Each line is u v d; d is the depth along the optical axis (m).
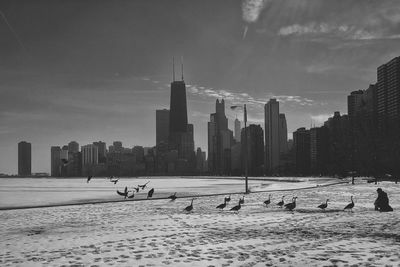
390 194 52.22
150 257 14.18
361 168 187.38
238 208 31.64
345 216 26.86
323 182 127.31
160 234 19.64
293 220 24.95
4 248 16.52
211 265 12.88
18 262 13.55
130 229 21.70
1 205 48.88
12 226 24.45
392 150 164.50
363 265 12.59
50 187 140.25
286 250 15.23
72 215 31.30
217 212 30.89
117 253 14.97
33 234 20.66
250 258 13.88
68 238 18.97
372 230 20.31
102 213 32.44
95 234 20.11
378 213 28.72
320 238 17.97
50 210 36.94
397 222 23.41
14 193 91.00
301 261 13.28
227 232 20.06
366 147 186.25
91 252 15.25
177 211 32.34
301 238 18.00
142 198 55.41
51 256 14.58
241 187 103.25
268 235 18.97
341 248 15.52
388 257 13.79
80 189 115.50
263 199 45.81
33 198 66.62
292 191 63.81
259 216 27.53
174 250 15.43
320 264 12.82
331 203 38.53
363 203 38.12
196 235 19.16
